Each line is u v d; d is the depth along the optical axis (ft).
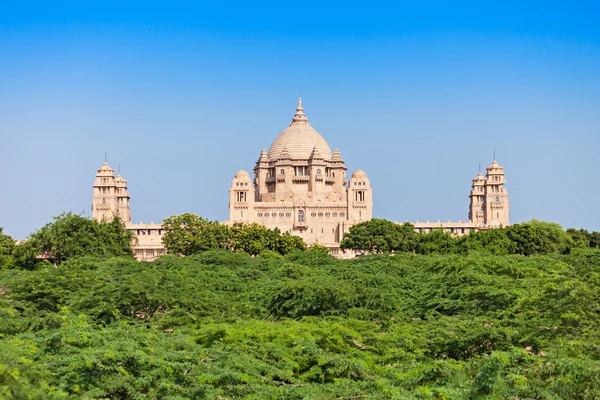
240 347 232.32
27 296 309.01
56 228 593.01
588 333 240.53
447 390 184.75
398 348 245.65
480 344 247.29
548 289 270.46
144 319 302.04
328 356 224.53
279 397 196.34
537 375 195.21
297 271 406.82
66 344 215.51
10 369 161.68
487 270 364.38
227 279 395.14
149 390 196.24
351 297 315.17
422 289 343.26
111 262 431.02
